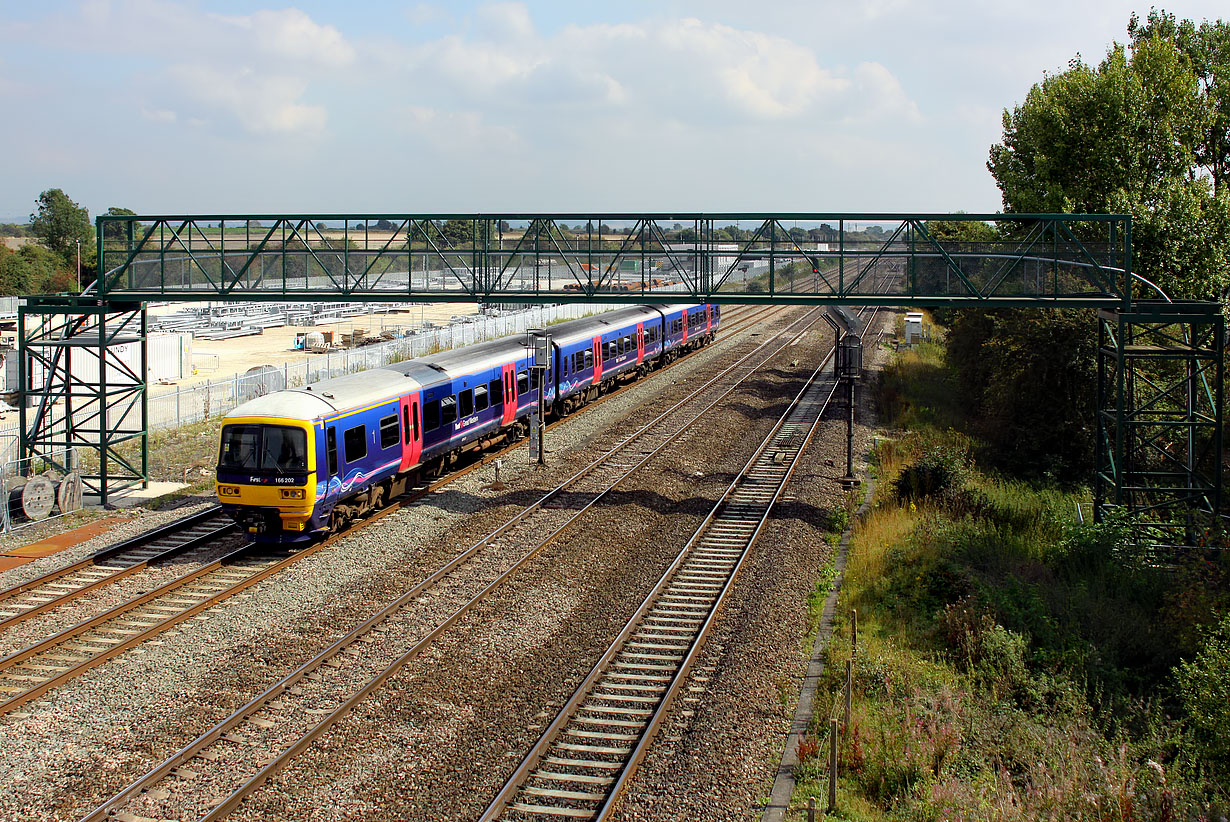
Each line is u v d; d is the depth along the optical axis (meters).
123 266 22.88
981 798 9.86
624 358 39.41
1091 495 24.19
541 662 13.71
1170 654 14.19
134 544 18.70
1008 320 28.73
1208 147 32.91
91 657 13.40
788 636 14.68
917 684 12.79
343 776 10.57
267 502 18.20
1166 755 11.45
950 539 18.67
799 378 44.38
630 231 22.30
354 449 19.77
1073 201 29.20
